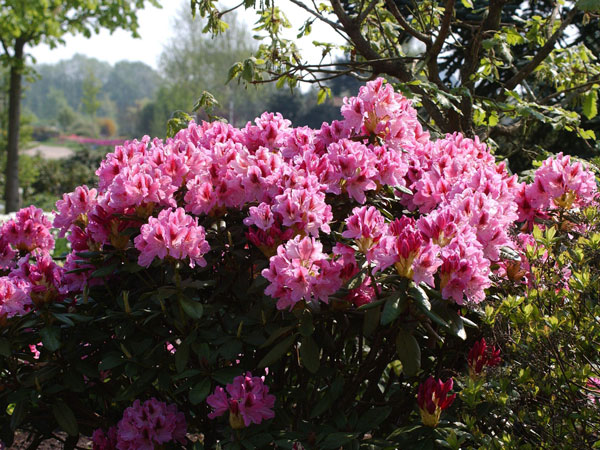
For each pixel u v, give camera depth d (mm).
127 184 2191
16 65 16609
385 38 4641
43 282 2316
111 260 2330
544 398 2025
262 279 2111
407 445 1992
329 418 2229
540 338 1915
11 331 2273
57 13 15211
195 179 2334
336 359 2385
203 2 4000
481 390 1967
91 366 2312
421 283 1980
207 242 2160
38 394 2232
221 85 44688
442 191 2391
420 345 2314
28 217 2838
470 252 1938
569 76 4805
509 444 1871
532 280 2121
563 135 5602
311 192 2158
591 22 5332
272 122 2645
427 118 5281
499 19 4492
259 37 4461
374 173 2311
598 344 1923
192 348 2162
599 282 2023
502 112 4520
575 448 1840
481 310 2047
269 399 2082
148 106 78312
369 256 2016
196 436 2971
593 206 2373
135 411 2260
